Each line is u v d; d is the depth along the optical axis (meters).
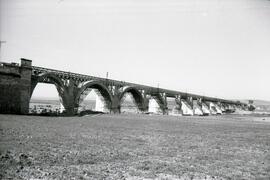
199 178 9.13
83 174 8.91
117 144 15.41
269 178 9.34
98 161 10.89
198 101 101.69
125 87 63.09
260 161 12.29
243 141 19.86
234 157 13.13
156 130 25.53
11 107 34.84
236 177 9.41
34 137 16.06
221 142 18.81
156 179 8.76
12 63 36.19
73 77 47.09
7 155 10.98
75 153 12.17
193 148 15.48
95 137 17.80
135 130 24.38
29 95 37.56
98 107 59.81
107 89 56.94
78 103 48.53
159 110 78.69
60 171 9.16
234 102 138.50
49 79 42.72
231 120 55.47
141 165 10.54
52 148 13.02
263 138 22.45
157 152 13.57
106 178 8.59
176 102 87.81
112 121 34.31
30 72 37.91
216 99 118.00
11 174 8.54
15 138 15.19
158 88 78.38
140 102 71.94
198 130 28.06
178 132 24.72
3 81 34.03
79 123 28.19
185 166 10.73
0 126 20.50
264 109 149.75
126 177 8.83
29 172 8.86
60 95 44.69
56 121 28.75
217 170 10.31
